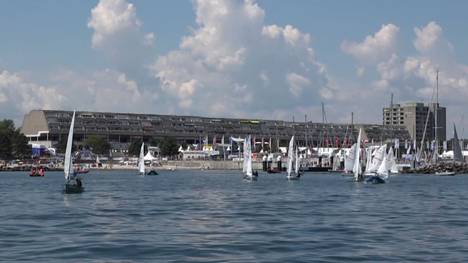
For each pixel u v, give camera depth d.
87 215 78.81
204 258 45.91
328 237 57.22
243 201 105.44
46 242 53.62
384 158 183.12
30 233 59.91
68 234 59.19
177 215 79.06
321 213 81.88
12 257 46.03
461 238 56.66
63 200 107.19
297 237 57.19
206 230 62.69
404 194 126.75
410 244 52.81
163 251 48.91
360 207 92.19
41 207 91.62
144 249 49.78
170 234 59.34
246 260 45.06
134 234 59.31
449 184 178.00
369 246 51.62
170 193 129.88
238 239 55.78
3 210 86.19
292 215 79.00
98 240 54.88
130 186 161.75
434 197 117.31
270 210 86.69
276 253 48.16
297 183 180.25
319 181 194.75
